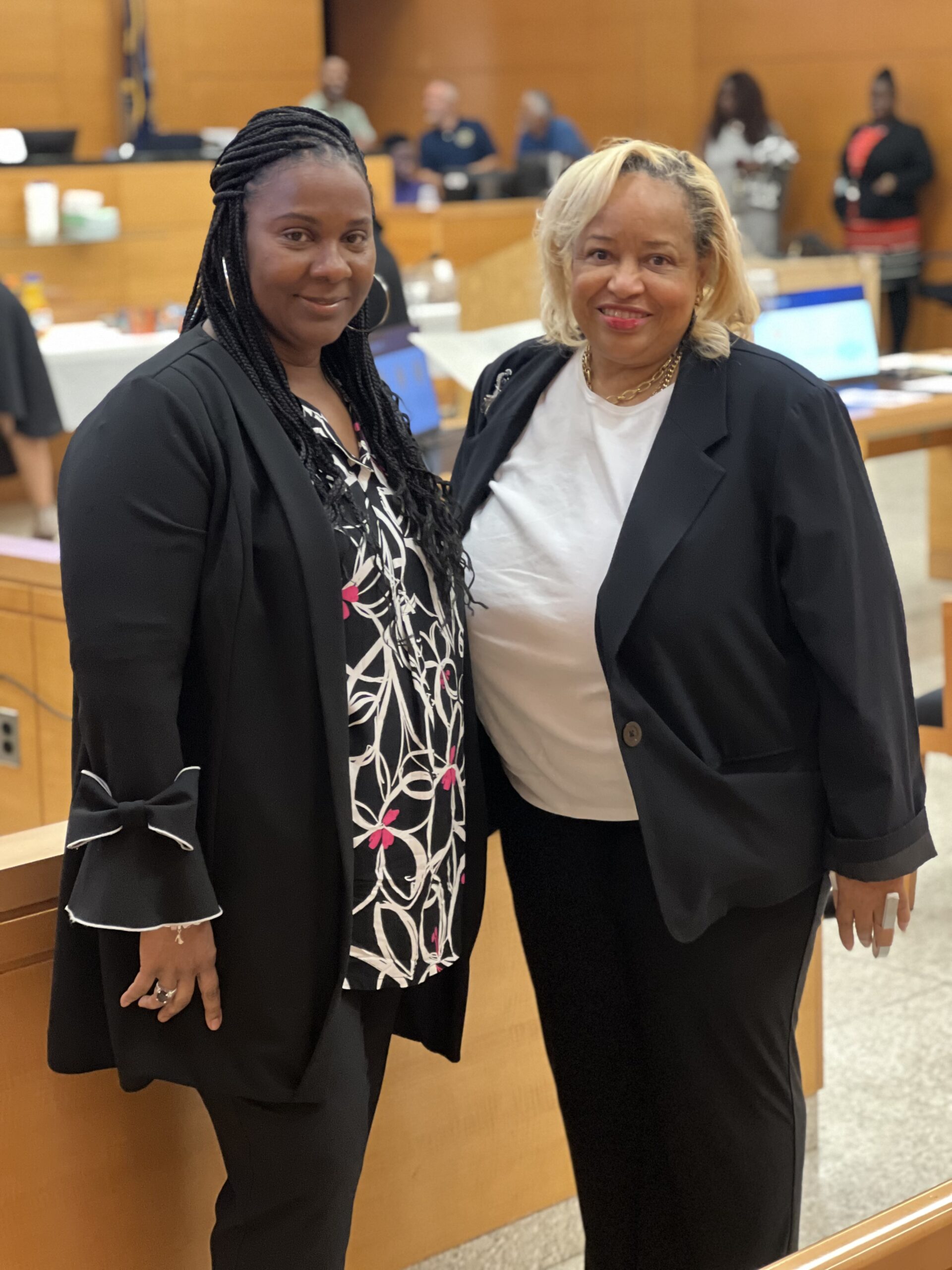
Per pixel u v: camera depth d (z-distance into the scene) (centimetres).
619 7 1208
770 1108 177
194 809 136
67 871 145
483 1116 218
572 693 169
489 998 217
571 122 1157
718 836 164
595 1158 189
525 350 186
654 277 163
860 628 161
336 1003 144
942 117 1038
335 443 149
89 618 133
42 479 553
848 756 164
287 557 139
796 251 843
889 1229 112
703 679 165
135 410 135
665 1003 174
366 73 1330
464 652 163
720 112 1034
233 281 144
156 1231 180
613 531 166
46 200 672
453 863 159
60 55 980
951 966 306
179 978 140
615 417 170
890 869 165
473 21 1269
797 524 159
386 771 148
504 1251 218
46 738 288
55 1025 150
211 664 139
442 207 888
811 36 1109
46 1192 171
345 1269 201
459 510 167
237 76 1080
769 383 163
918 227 1009
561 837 178
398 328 358
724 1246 179
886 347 1004
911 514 675
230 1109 149
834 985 299
